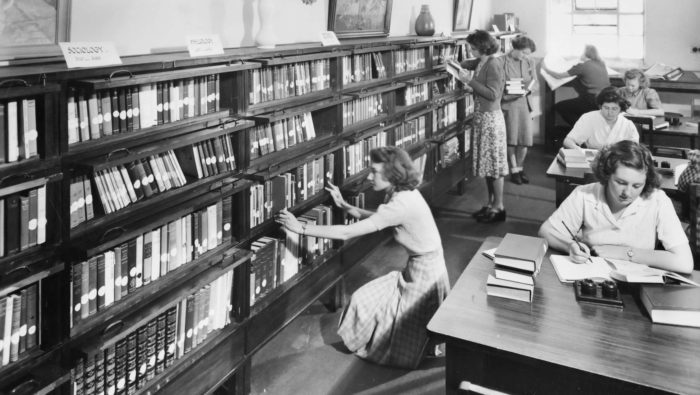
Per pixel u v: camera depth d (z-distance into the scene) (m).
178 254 2.60
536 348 2.01
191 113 2.65
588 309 2.30
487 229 5.89
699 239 3.29
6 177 1.79
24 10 2.16
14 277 1.82
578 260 2.71
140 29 2.76
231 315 3.04
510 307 2.32
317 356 3.57
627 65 9.19
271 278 3.31
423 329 3.37
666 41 8.83
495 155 5.91
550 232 2.98
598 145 5.10
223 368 2.93
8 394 1.85
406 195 3.31
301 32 4.12
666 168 4.36
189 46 2.67
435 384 3.27
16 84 1.82
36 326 1.97
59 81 1.94
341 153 3.98
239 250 2.95
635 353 1.98
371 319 3.48
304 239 3.65
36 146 1.91
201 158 2.71
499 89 5.78
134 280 2.36
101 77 2.12
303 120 3.65
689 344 2.03
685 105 8.08
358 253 4.39
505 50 8.81
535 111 9.85
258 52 3.08
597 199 2.92
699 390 1.77
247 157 3.00
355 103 4.32
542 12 9.52
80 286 2.10
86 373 2.17
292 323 4.00
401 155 3.31
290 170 3.51
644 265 2.64
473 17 8.83
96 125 2.16
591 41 9.45
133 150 2.25
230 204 2.91
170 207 2.49
